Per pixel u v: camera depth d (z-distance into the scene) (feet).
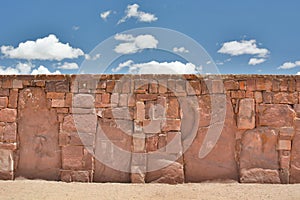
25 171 32.14
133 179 31.09
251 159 31.83
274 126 32.09
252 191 28.27
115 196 26.76
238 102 32.40
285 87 32.37
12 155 32.01
